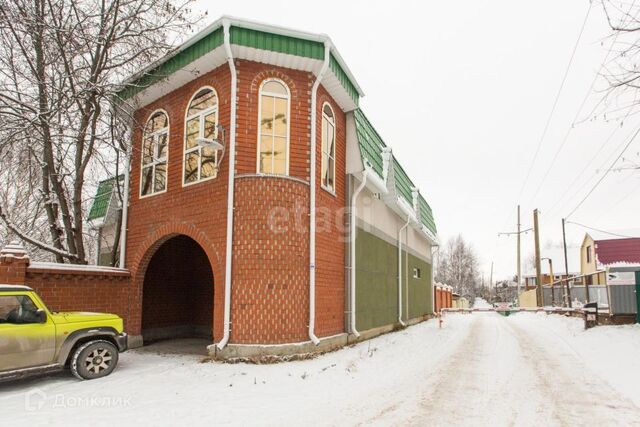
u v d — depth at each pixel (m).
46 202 11.74
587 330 14.03
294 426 5.04
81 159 11.63
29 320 6.61
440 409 5.80
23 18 9.67
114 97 11.09
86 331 7.26
